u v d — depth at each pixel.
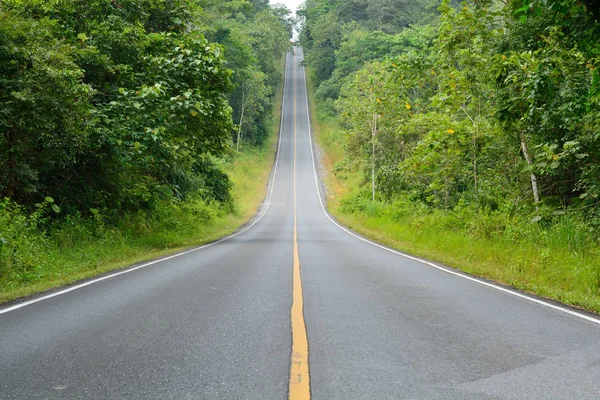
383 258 13.17
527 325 5.62
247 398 3.33
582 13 8.77
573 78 11.84
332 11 113.50
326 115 90.00
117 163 17.08
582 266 9.67
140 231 18.23
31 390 3.51
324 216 41.12
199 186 33.97
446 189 22.61
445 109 19.22
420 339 4.91
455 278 9.49
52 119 12.40
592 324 5.74
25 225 12.02
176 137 18.06
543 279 9.25
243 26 92.25
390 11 93.00
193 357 4.27
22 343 4.77
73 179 16.67
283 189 57.53
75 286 8.50
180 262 12.15
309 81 115.50
